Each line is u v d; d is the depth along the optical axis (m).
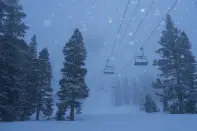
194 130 10.95
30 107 36.88
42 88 38.84
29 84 37.19
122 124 15.26
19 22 28.50
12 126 15.66
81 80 35.38
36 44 41.34
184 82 39.41
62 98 34.75
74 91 34.25
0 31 26.83
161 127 12.59
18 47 27.59
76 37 36.12
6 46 26.33
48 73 39.91
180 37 41.62
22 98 31.70
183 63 40.19
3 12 27.44
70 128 13.91
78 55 35.66
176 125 13.01
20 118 35.19
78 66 35.31
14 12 28.36
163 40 41.91
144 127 12.97
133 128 12.77
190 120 15.51
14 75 26.59
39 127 14.92
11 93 25.77
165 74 41.00
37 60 39.34
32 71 37.97
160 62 41.44
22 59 28.08
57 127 14.69
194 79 40.41
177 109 38.44
